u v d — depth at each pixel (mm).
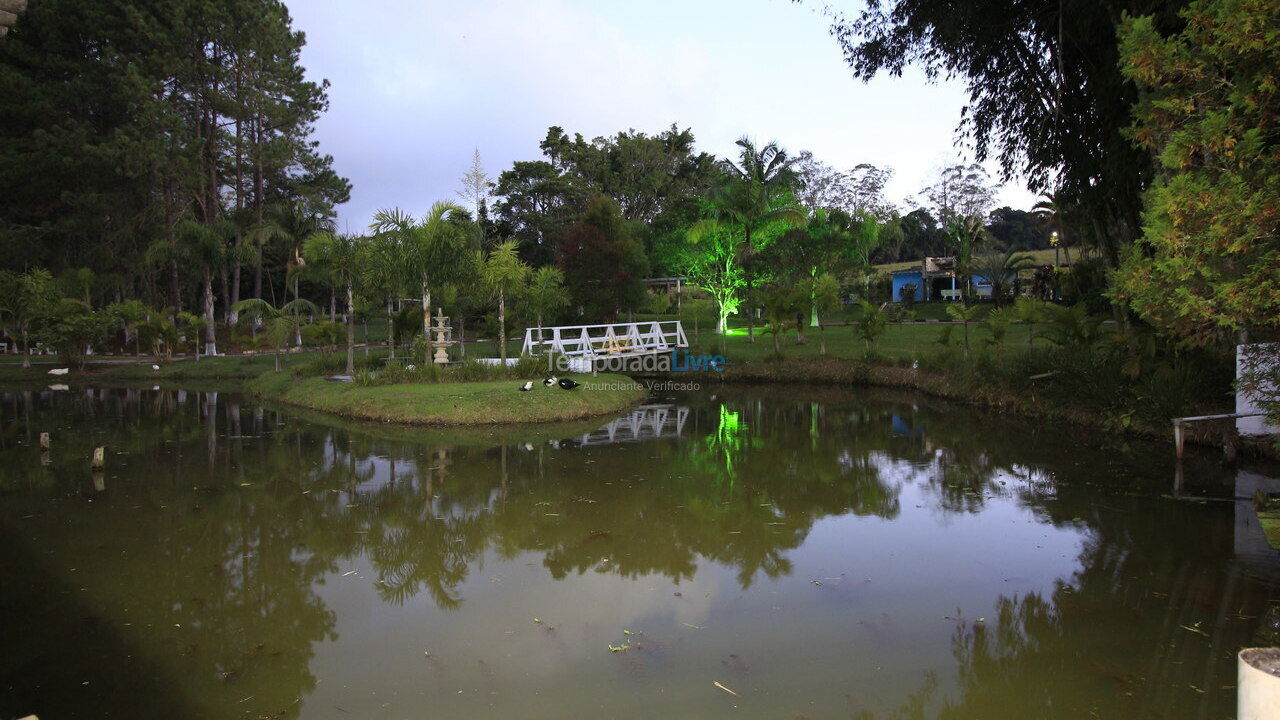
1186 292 5539
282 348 28359
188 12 30531
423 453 11242
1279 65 5121
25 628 4863
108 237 31938
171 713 3768
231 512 7832
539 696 3930
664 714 3725
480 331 33281
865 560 6195
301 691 3998
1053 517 7441
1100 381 12453
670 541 6773
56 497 8508
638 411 16203
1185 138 5617
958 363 18078
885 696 3912
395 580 5770
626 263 27812
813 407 16734
